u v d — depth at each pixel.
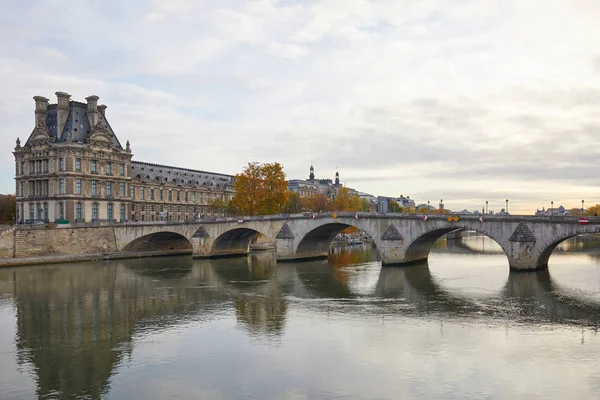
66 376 39.25
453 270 96.44
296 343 46.84
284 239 115.25
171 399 34.75
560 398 34.16
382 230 103.88
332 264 111.44
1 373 39.97
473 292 71.62
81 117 145.50
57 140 138.50
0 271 99.06
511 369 39.53
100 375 39.34
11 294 72.69
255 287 78.50
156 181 179.50
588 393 34.94
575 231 81.94
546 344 45.78
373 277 88.50
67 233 119.94
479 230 91.75
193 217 196.62
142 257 131.12
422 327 52.09
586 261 108.50
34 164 142.50
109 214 146.12
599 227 79.25
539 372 38.88
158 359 42.78
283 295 71.19
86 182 139.00
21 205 144.62
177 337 49.34
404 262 101.81
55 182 137.00
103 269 103.38
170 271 99.94
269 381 37.59
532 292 70.69
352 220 107.44
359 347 45.38
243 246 138.38
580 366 40.09
